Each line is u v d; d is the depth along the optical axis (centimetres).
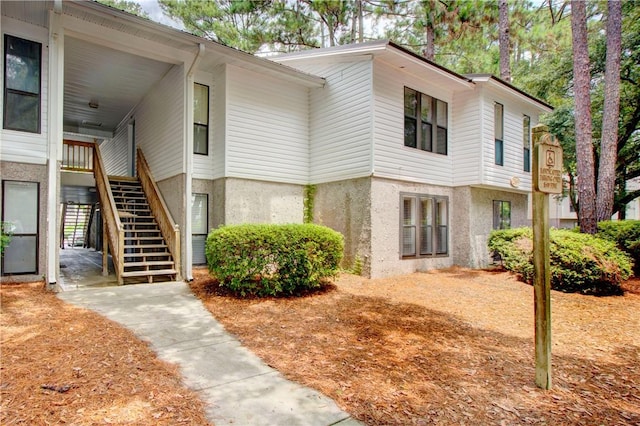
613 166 1151
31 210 754
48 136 717
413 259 1016
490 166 1114
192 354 441
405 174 998
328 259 753
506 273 991
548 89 1647
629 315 645
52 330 479
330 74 1041
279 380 379
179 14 1627
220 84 953
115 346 444
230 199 938
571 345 498
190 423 295
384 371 404
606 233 1073
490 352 463
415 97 1040
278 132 1037
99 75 977
